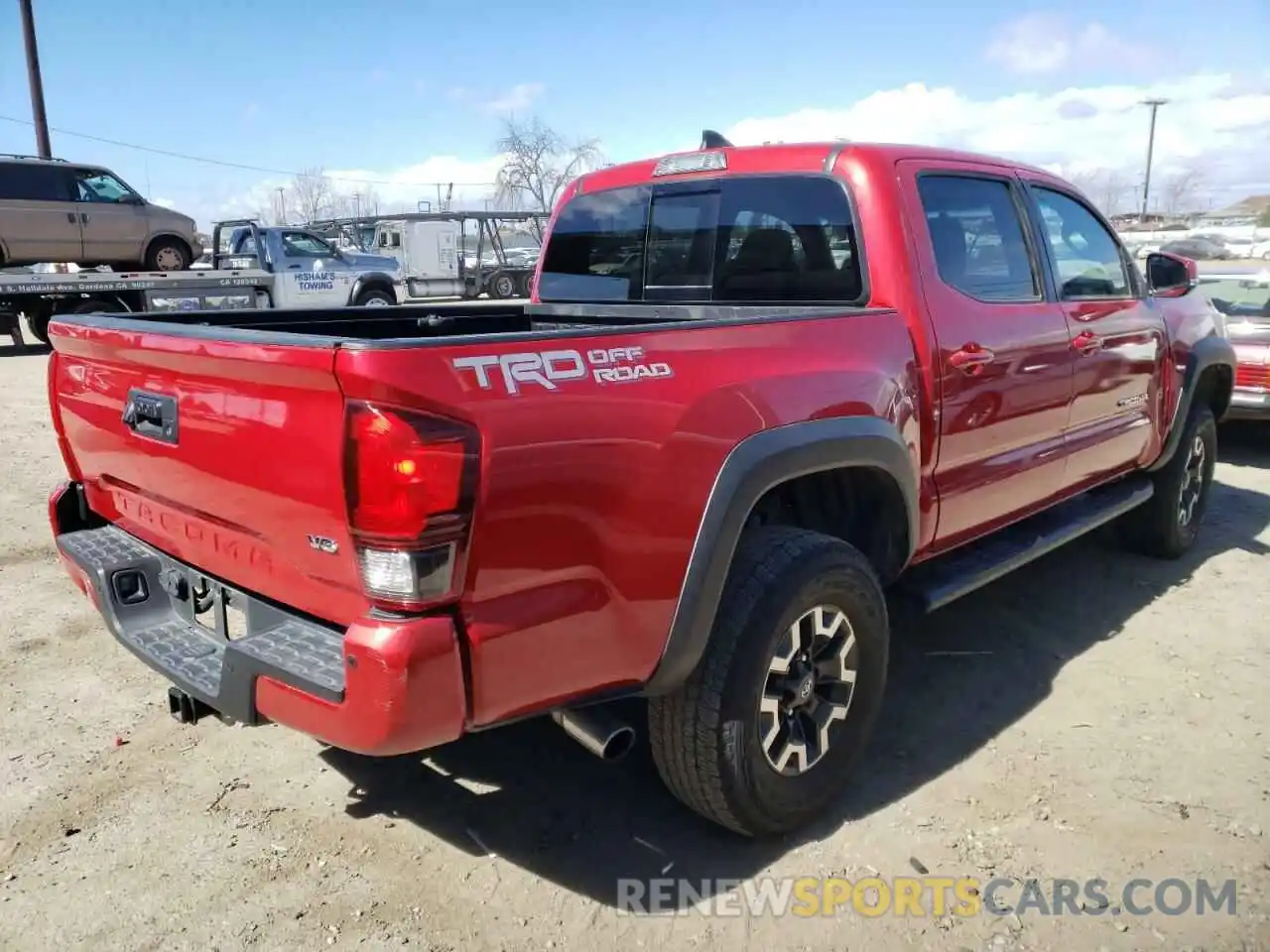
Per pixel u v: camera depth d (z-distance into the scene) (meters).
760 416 2.71
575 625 2.38
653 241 4.29
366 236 28.02
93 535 3.29
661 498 2.48
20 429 9.26
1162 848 2.97
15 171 16.62
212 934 2.60
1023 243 4.00
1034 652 4.38
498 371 2.21
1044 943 2.58
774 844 3.00
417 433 2.08
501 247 27.00
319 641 2.43
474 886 2.81
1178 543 5.53
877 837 3.04
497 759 3.49
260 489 2.40
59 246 17.11
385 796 3.25
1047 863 2.90
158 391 2.71
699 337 2.66
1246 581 5.26
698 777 2.78
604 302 4.54
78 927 2.62
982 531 3.87
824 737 3.03
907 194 3.47
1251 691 3.99
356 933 2.61
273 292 17.47
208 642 2.85
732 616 2.72
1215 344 5.41
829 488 3.34
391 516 2.09
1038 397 3.93
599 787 3.31
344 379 2.08
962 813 3.15
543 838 3.03
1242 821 3.10
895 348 3.25
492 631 2.23
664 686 2.63
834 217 3.53
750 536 2.92
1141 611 4.85
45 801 3.19
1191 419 5.34
